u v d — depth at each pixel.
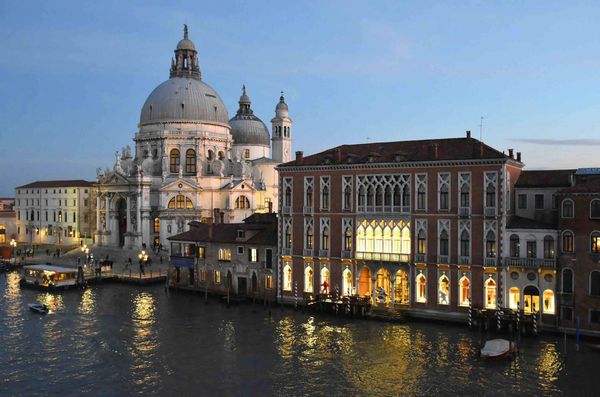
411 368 42.03
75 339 51.31
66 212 131.00
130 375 41.75
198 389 38.84
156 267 91.62
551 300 49.78
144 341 50.38
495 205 51.62
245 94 147.88
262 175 124.00
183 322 57.12
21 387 39.56
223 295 69.69
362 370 41.91
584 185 48.56
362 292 59.72
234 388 38.94
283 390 38.47
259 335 51.69
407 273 56.47
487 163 51.94
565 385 38.28
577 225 48.19
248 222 76.00
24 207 140.75
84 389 39.12
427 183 55.28
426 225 55.38
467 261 52.97
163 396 37.72
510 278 51.50
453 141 57.94
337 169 60.34
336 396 37.31
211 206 112.38
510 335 48.31
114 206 112.62
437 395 37.12
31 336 52.41
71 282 77.69
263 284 66.44
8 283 83.38
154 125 120.75
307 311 59.91
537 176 55.38
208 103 122.38
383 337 49.97
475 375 40.34
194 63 130.88
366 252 58.19
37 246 125.31
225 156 124.75
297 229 63.22
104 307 65.12
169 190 107.44
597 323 47.41
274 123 140.25
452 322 53.44
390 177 57.34
